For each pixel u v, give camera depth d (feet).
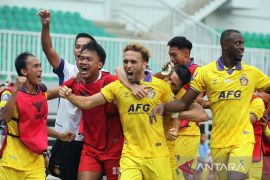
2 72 57.21
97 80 34.35
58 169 36.19
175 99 34.47
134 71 31.55
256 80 32.94
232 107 32.42
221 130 32.65
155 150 31.91
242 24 96.48
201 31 75.00
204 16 91.71
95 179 34.22
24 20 79.00
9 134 33.50
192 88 32.76
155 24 82.43
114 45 60.29
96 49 33.94
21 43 58.18
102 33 80.84
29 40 58.39
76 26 80.84
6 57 57.82
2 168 33.55
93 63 33.81
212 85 32.55
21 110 33.01
